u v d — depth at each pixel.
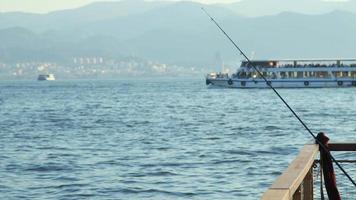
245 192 47.25
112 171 57.84
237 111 143.50
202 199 45.19
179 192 47.59
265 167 58.47
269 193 17.98
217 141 81.69
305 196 23.55
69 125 112.75
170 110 152.38
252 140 82.00
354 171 48.06
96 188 49.69
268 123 108.44
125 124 112.94
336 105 157.00
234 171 56.50
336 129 95.81
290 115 127.12
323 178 25.94
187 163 61.84
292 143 77.56
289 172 20.67
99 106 177.50
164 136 89.69
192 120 119.44
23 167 61.16
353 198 36.69
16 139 89.06
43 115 142.38
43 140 87.06
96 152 72.38
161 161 63.66
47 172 58.09
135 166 60.69
